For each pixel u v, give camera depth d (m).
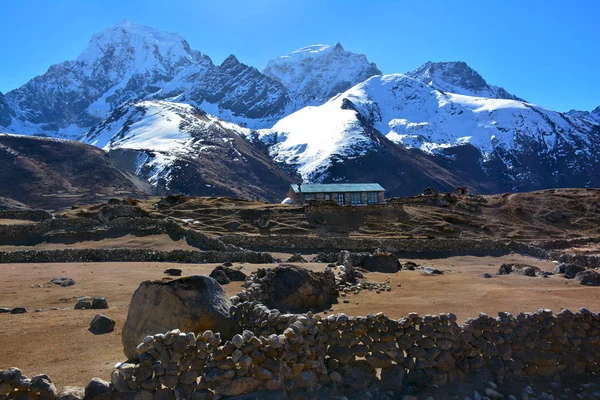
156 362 8.87
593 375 11.94
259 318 11.77
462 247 57.88
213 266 36.66
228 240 56.97
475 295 21.64
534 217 86.88
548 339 11.98
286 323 10.87
